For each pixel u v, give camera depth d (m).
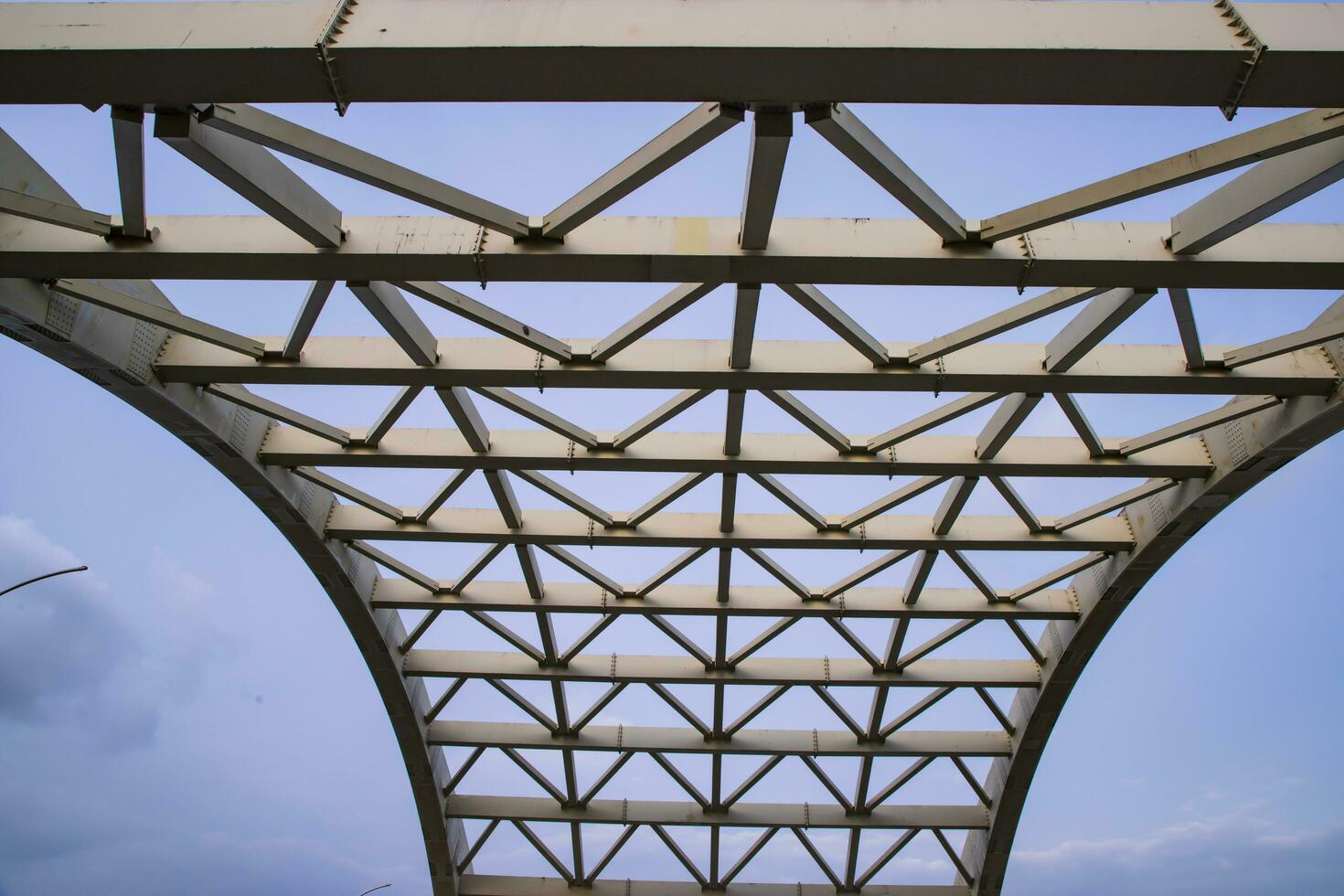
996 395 16.62
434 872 33.44
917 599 24.56
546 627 26.22
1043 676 27.58
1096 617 24.45
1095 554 23.45
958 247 12.01
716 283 12.69
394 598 25.11
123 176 11.02
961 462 18.55
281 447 19.23
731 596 24.81
